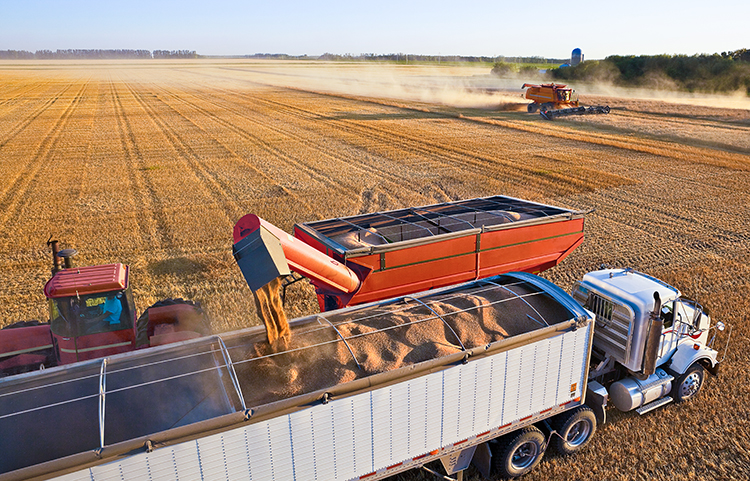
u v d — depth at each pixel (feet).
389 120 152.66
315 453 17.98
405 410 19.40
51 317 24.00
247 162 97.45
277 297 21.83
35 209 67.10
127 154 105.60
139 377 19.44
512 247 38.55
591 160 96.58
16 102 209.26
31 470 14.26
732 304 41.04
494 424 22.16
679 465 25.23
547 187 77.87
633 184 79.25
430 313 24.38
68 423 17.46
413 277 34.65
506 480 24.32
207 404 18.81
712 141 113.19
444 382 19.97
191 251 52.24
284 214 64.95
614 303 26.96
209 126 144.05
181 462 15.93
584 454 25.99
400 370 18.95
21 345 26.68
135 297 41.45
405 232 40.04
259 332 22.25
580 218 41.57
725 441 26.76
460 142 116.57
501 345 21.25
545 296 26.40
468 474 24.59
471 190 76.48
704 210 66.49
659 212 65.67
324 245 33.73
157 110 182.19
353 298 32.94
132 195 74.18
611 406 29.43
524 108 179.01
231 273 46.70
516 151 105.91
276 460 17.35
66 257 26.89
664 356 28.07
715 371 29.50
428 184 80.53
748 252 52.54
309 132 132.26
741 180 81.71
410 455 20.25
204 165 94.89
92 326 24.25
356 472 19.10
